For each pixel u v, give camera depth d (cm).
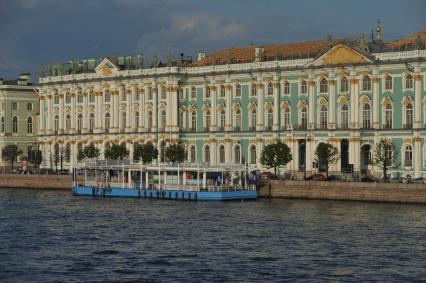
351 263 6900
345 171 13362
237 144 14738
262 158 13375
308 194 12025
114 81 16250
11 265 6869
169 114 15475
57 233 8581
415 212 10081
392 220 9350
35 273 6575
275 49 14800
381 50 13475
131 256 7238
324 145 13025
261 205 11312
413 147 12825
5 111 18288
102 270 6675
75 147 16975
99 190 13288
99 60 16862
